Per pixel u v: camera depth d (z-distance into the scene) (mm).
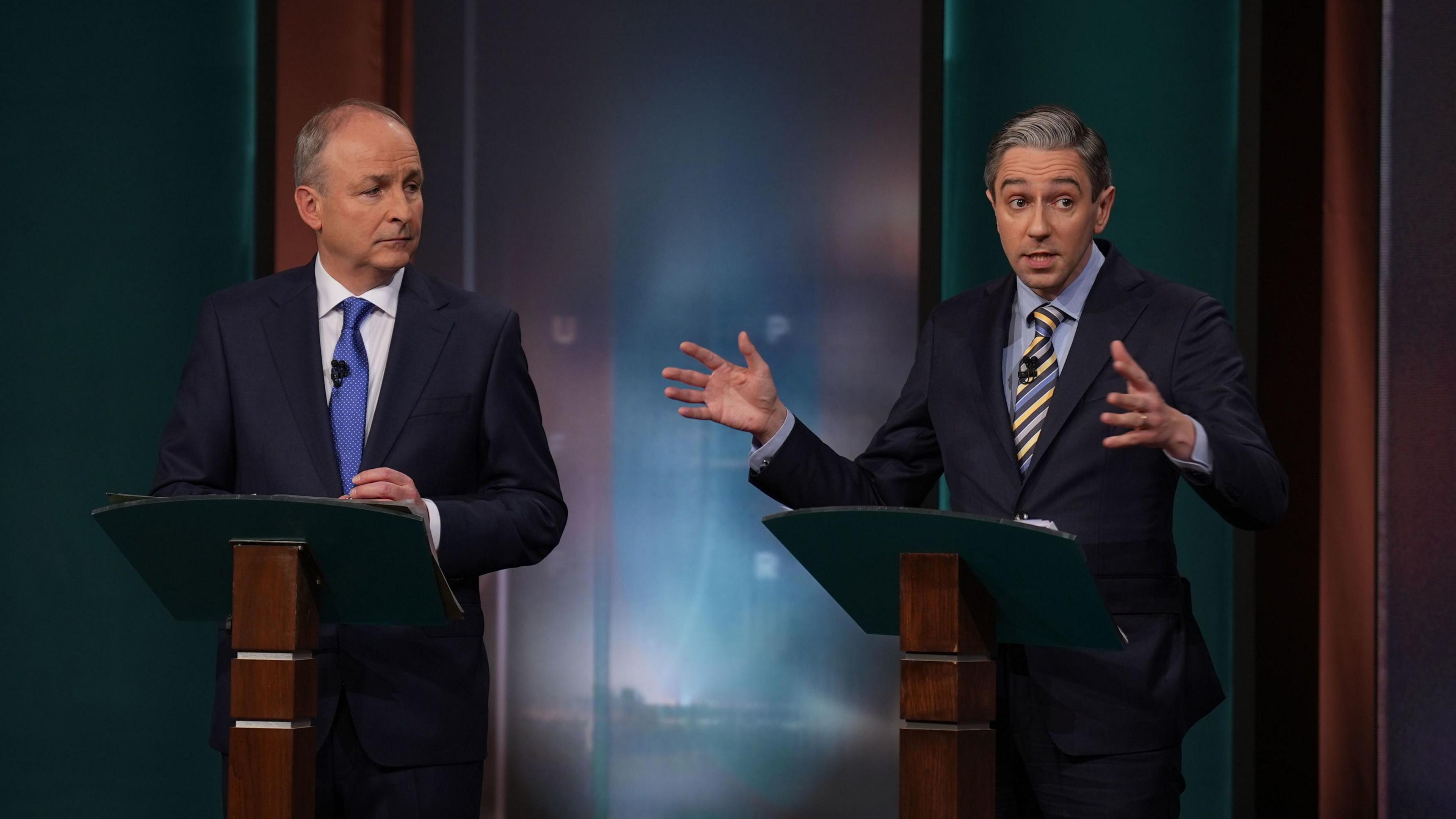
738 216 12992
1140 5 12578
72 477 13023
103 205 13070
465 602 8023
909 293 12836
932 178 12562
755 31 13031
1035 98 12648
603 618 12992
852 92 12914
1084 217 7734
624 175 13070
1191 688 7664
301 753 6340
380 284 8352
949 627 6156
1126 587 7602
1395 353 12312
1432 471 12242
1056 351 8102
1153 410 6395
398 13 13039
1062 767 7566
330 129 8078
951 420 8227
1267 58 12688
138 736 12906
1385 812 12172
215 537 6414
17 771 12938
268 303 8320
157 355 13008
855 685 12805
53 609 12984
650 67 13094
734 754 12867
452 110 13078
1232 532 12258
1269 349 12648
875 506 6758
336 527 6164
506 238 13070
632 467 13016
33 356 13070
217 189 12992
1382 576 12227
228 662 7820
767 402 8141
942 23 12625
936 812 6109
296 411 7980
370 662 7648
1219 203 12469
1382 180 12344
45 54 13117
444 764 7773
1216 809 12258
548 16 13117
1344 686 12273
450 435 8117
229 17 13031
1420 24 12320
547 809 12977
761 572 12914
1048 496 7723
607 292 13062
